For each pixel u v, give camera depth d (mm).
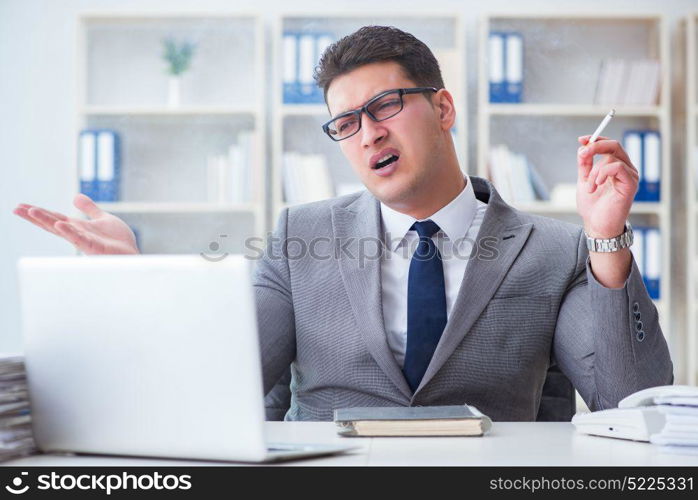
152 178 4129
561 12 4031
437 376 1512
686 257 4008
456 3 4160
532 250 1593
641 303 1355
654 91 3973
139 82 4176
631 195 1307
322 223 1687
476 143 4129
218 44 4168
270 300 1639
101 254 1259
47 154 4203
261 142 3961
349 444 1075
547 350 1586
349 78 1546
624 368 1346
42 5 4211
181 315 934
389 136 1531
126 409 971
